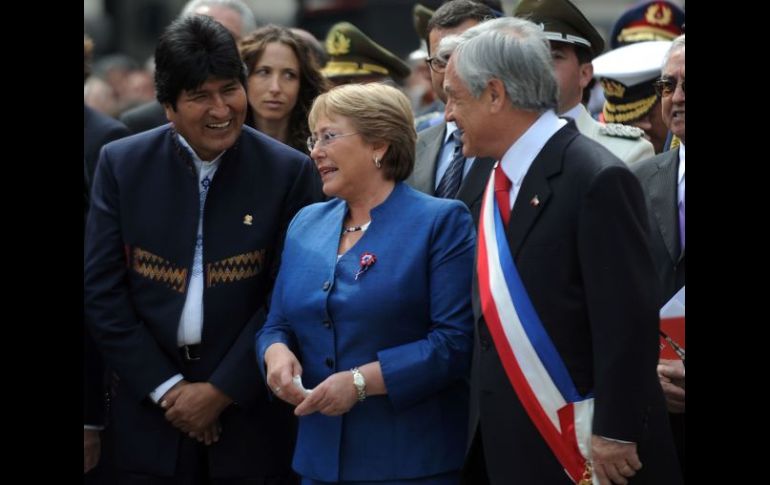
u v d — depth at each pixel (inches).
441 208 514.0
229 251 573.9
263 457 583.5
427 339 502.0
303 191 591.5
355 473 506.0
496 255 470.6
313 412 502.9
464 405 524.4
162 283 572.4
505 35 467.5
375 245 512.1
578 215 451.8
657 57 697.6
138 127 745.0
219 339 572.4
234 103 559.5
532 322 458.6
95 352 621.6
